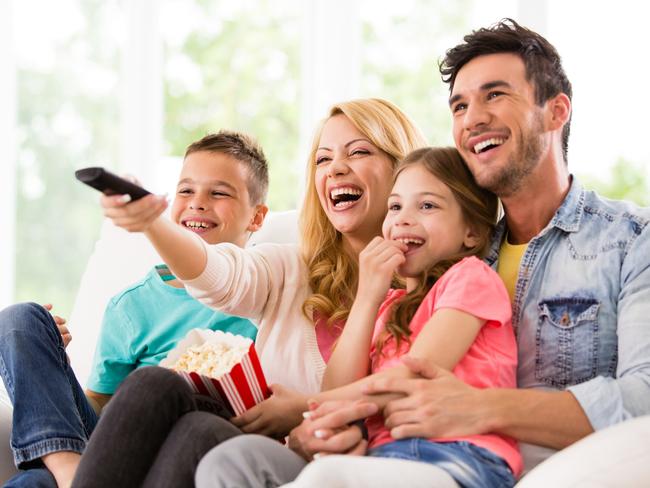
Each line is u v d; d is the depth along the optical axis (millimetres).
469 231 1684
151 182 3904
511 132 1616
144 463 1359
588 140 3504
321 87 3846
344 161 1914
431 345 1480
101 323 2234
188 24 3965
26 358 1703
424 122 3832
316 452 1429
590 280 1589
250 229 2279
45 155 4012
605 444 1179
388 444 1402
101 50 4004
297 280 1897
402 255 1658
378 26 3877
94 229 4039
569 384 1564
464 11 3773
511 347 1555
